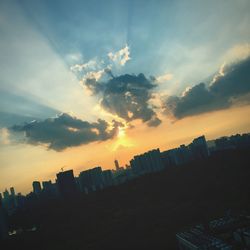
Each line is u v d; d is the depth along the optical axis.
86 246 77.62
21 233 93.38
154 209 95.50
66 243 82.38
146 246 68.44
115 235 81.44
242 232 52.03
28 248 82.50
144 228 81.62
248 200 82.19
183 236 61.56
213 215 77.00
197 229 65.00
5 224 93.06
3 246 84.38
